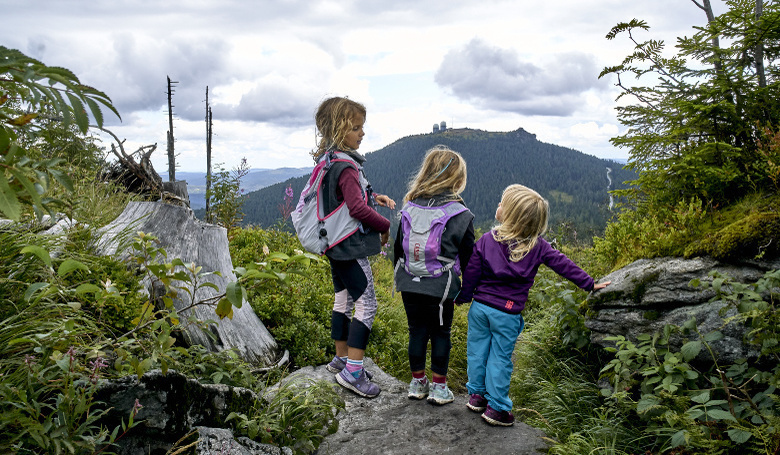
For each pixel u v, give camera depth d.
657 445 2.72
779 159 3.38
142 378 2.09
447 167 3.10
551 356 4.16
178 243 3.62
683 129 3.95
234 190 6.37
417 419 3.09
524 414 3.70
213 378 2.74
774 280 2.47
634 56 4.14
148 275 3.07
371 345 4.50
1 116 1.03
